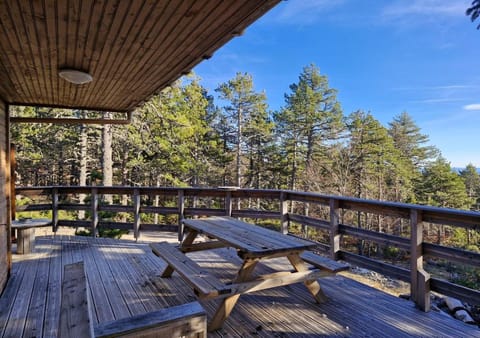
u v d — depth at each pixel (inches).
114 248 175.6
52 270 138.1
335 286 121.7
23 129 438.6
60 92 139.9
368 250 588.1
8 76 112.5
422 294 101.2
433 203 770.8
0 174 120.4
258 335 84.4
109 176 393.7
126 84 125.3
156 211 197.9
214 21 69.4
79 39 79.8
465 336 84.7
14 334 84.0
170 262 100.2
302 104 732.7
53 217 204.5
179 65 101.1
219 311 87.3
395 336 84.6
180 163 521.3
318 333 85.7
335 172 653.9
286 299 108.6
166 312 50.3
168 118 434.0
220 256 160.4
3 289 116.2
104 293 110.4
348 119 778.2
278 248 89.0
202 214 196.9
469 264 91.2
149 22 70.2
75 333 40.4
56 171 733.9
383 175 706.2
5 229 125.6
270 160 797.9
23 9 63.5
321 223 148.6
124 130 411.5
